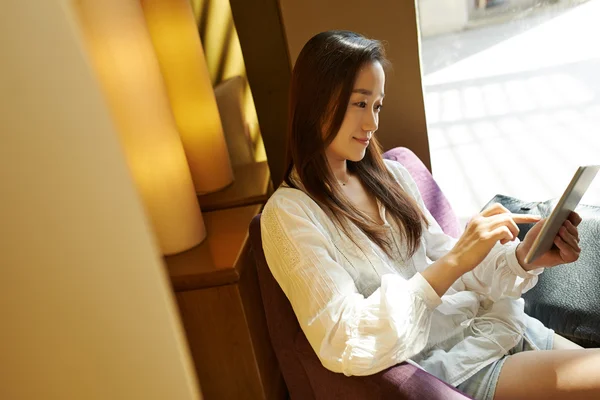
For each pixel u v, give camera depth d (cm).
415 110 170
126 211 19
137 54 138
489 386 112
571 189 102
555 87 264
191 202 153
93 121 18
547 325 132
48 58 17
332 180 125
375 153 137
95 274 18
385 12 159
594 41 255
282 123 190
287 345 126
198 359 150
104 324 19
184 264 146
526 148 240
